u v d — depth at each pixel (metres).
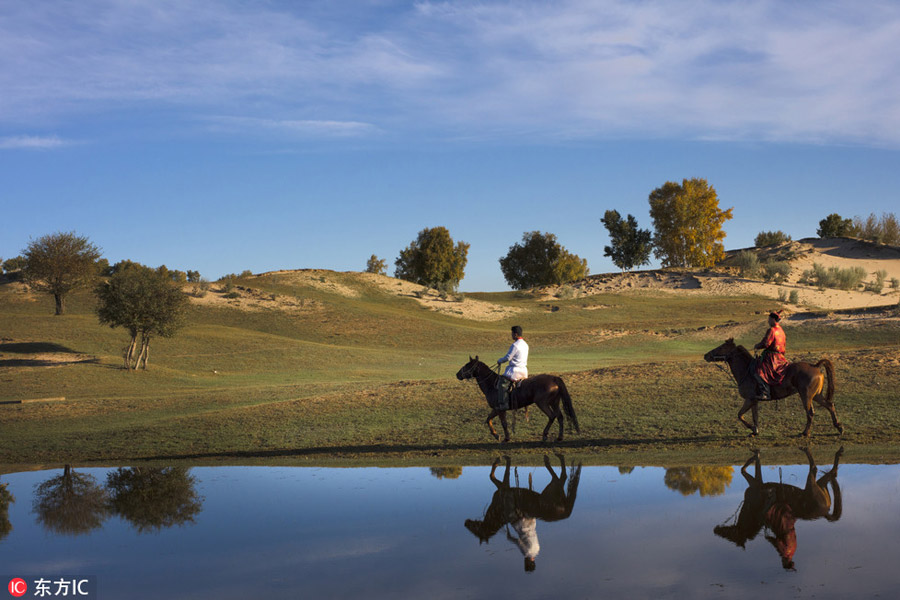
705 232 107.25
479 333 58.53
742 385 13.24
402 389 22.78
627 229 115.06
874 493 8.02
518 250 115.38
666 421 14.95
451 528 7.24
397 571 5.71
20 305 68.12
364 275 91.38
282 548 6.68
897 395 15.19
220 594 5.30
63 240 60.50
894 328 33.62
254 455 15.22
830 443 11.98
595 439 14.03
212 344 49.31
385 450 14.52
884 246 101.25
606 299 83.19
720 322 58.16
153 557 6.50
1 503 9.94
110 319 39.28
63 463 15.72
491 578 5.40
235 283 79.06
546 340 51.81
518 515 7.75
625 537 6.50
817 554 5.71
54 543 7.22
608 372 22.66
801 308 71.38
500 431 15.59
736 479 9.25
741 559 5.64
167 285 40.78
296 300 71.81
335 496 9.38
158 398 27.25
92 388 33.91
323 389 26.34
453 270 115.94
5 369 38.34
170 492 10.28
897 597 4.62
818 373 12.62
